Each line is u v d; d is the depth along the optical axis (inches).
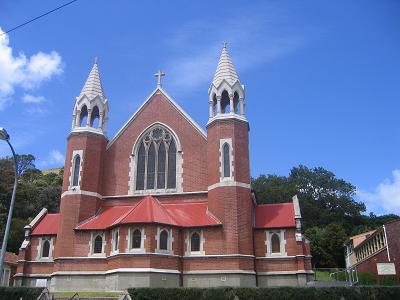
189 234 1582.2
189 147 1790.1
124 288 1425.9
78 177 1752.0
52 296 1263.5
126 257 1465.3
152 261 1455.5
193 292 1229.7
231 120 1727.4
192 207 1686.8
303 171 5162.4
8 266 2362.2
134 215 1540.4
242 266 1518.2
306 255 1603.1
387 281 2049.7
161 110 1873.8
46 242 1765.5
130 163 1818.4
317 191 4950.8
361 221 4785.9
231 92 1786.4
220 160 1672.0
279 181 4943.4
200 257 1540.4
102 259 1585.9
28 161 5182.1
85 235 1637.6
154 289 1236.5
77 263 1595.7
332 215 4616.1
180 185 1740.9
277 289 1234.0
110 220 1660.9
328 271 2511.1
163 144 1825.8
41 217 1876.2
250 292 1229.1
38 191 4062.5
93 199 1737.2
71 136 1828.2
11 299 1315.2
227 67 1847.9
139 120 1878.7
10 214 1019.3
